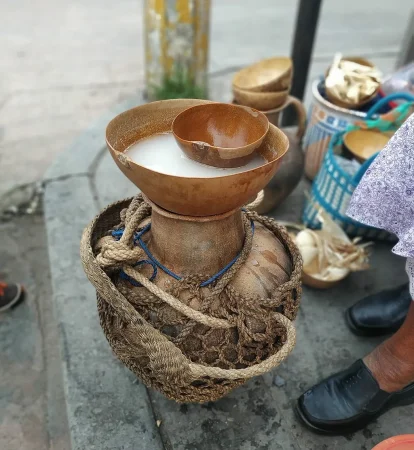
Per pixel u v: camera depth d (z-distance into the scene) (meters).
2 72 3.53
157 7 2.53
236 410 1.23
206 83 2.96
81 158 2.25
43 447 1.39
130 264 0.91
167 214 0.85
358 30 4.64
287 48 4.10
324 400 1.19
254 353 0.95
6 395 1.51
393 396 1.17
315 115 1.92
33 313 1.77
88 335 1.42
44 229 2.15
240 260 0.94
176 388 0.95
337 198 1.63
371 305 1.43
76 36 4.23
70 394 1.25
